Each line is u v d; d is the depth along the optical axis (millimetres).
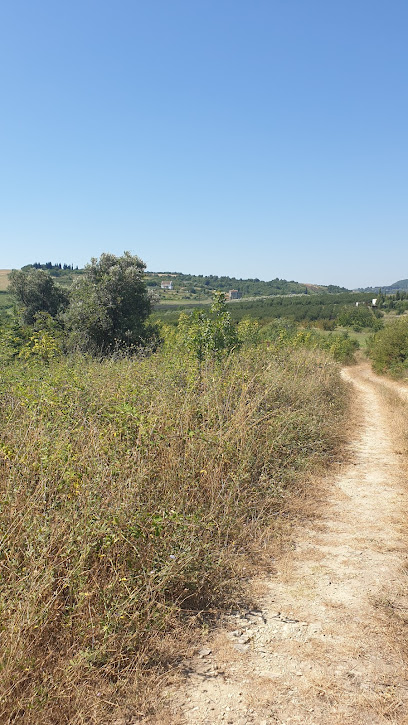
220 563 4355
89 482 4086
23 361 11148
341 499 6816
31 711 2568
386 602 4047
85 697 2785
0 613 2904
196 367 8977
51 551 3576
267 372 10281
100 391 6938
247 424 7402
